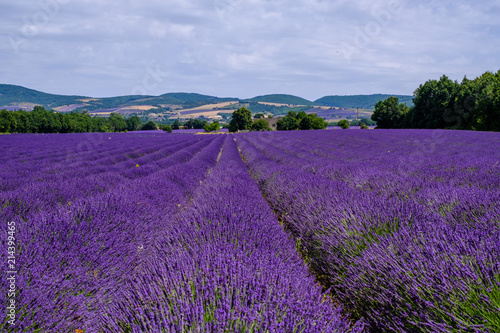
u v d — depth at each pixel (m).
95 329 2.02
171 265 2.18
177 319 1.53
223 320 1.45
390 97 59.31
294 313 1.56
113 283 2.52
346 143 21.28
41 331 1.78
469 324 1.45
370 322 2.05
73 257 2.33
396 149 15.46
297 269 2.33
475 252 1.87
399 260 2.07
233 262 2.04
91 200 3.88
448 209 3.00
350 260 2.53
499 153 10.95
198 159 12.98
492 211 2.58
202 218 3.35
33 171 8.62
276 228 3.25
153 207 4.32
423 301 1.68
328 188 4.62
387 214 2.92
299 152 16.09
